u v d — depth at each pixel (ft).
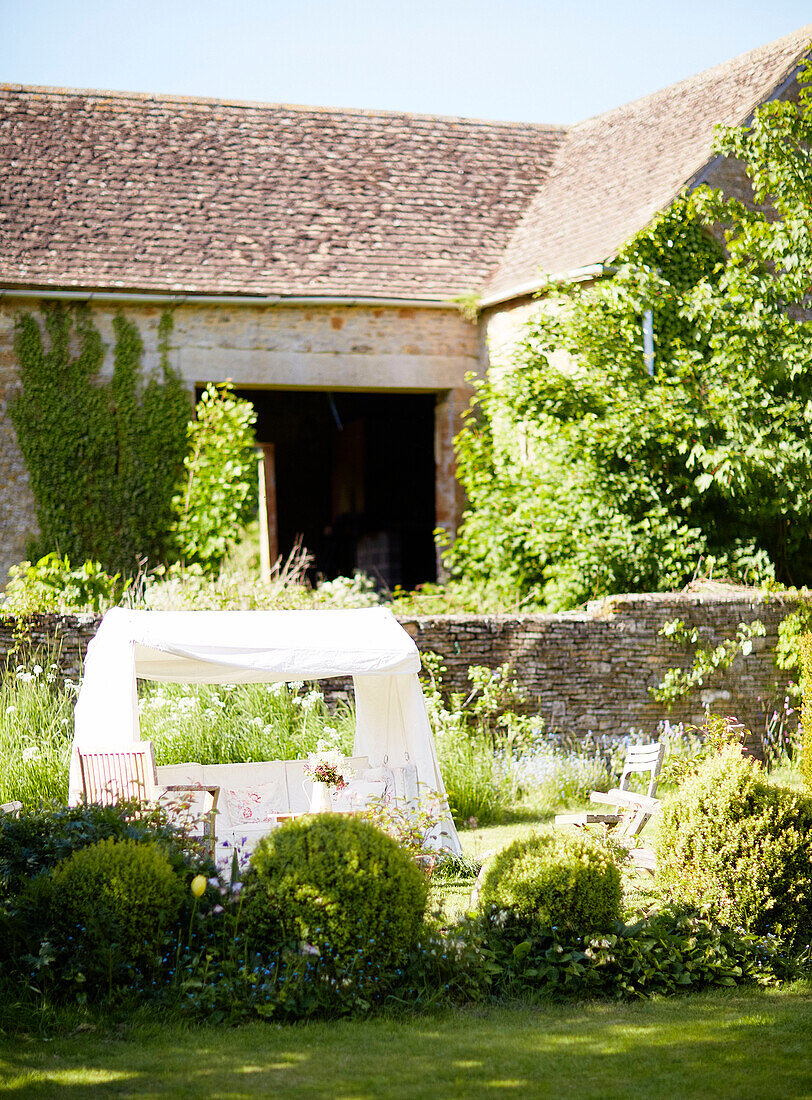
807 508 43.32
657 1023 18.63
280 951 19.80
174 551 50.98
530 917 21.31
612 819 28.55
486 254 58.39
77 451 50.31
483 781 35.14
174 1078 15.93
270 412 74.02
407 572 70.74
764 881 22.17
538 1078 16.07
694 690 40.86
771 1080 15.96
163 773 30.89
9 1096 15.17
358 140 63.46
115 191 55.47
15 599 40.91
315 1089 15.57
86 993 18.92
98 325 50.78
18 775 32.65
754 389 43.39
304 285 53.31
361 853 20.22
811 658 35.24
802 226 42.47
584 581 44.70
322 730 35.99
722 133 44.14
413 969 19.98
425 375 55.21
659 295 46.83
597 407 46.24
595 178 59.11
